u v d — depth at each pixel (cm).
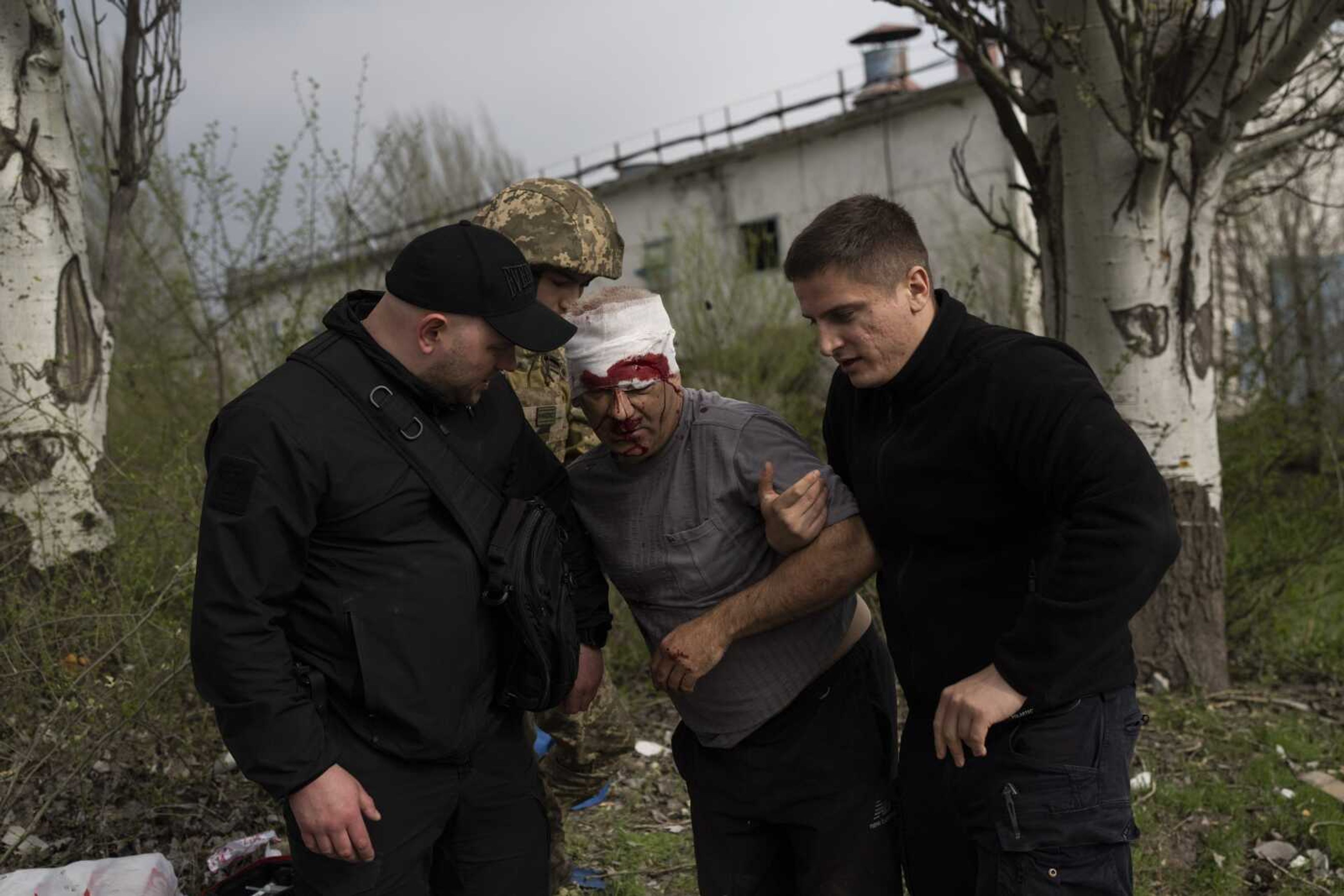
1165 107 441
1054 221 482
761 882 236
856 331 199
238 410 186
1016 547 201
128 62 555
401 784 200
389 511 195
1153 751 430
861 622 238
